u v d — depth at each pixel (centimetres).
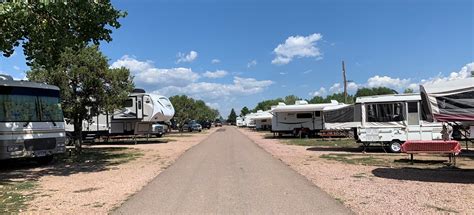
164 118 3130
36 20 1158
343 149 2186
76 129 2159
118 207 767
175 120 5669
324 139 3225
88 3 1208
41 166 1503
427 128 1873
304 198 830
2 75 1450
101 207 771
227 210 728
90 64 2034
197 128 5825
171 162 1575
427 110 1102
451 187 945
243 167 1377
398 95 1922
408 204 764
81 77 2022
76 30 1301
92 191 948
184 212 717
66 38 1245
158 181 1080
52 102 1548
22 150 1401
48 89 1537
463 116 1023
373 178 1101
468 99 1021
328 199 818
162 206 768
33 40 1248
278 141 3048
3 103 1369
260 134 4653
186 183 1037
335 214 693
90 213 723
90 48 2047
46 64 1325
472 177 1105
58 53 1336
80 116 2130
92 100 2116
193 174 1208
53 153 1522
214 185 1000
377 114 1947
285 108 3600
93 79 2034
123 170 1348
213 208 745
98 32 1334
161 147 2484
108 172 1302
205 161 1591
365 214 692
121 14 1323
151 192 916
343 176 1145
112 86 2141
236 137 3856
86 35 1333
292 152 2008
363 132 1964
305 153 1944
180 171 1286
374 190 915
